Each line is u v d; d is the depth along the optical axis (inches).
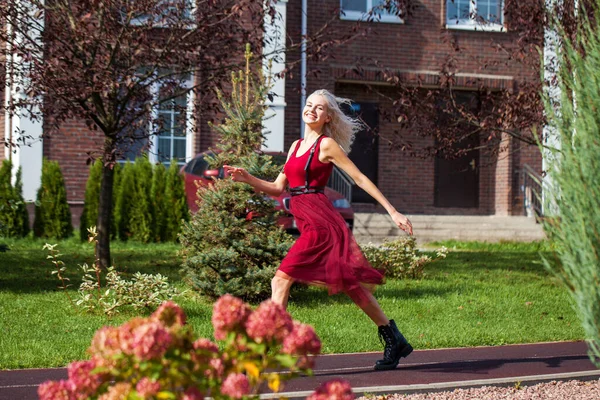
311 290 369.7
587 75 138.5
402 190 770.8
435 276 430.0
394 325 217.9
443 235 678.5
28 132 610.2
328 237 198.8
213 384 99.3
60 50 382.3
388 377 208.2
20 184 587.5
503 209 774.5
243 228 334.3
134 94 405.7
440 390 193.8
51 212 589.3
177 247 564.4
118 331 100.4
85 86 371.2
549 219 136.9
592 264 126.6
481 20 476.4
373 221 674.2
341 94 748.6
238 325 102.9
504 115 429.1
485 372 216.7
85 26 380.2
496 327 298.4
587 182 129.0
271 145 659.4
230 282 324.2
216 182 341.7
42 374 211.5
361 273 199.8
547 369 221.8
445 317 317.4
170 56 402.0
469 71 751.7
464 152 458.3
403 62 741.9
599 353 132.4
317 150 203.6
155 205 600.4
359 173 201.2
